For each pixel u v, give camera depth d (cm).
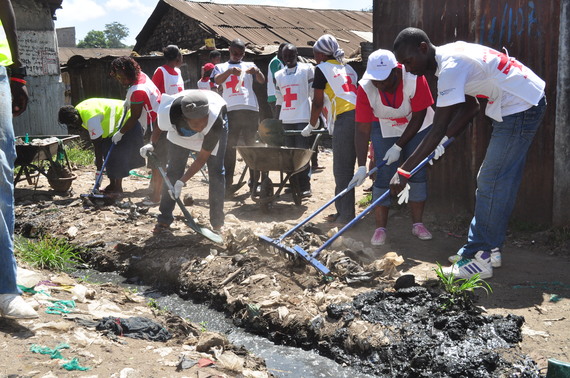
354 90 603
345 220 617
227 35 1853
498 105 434
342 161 605
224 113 557
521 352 336
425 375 332
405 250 543
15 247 536
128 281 516
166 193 571
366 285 443
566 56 546
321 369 356
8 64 332
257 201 704
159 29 2198
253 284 455
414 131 511
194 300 471
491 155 441
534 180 584
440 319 366
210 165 571
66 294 403
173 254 530
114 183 741
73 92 1462
